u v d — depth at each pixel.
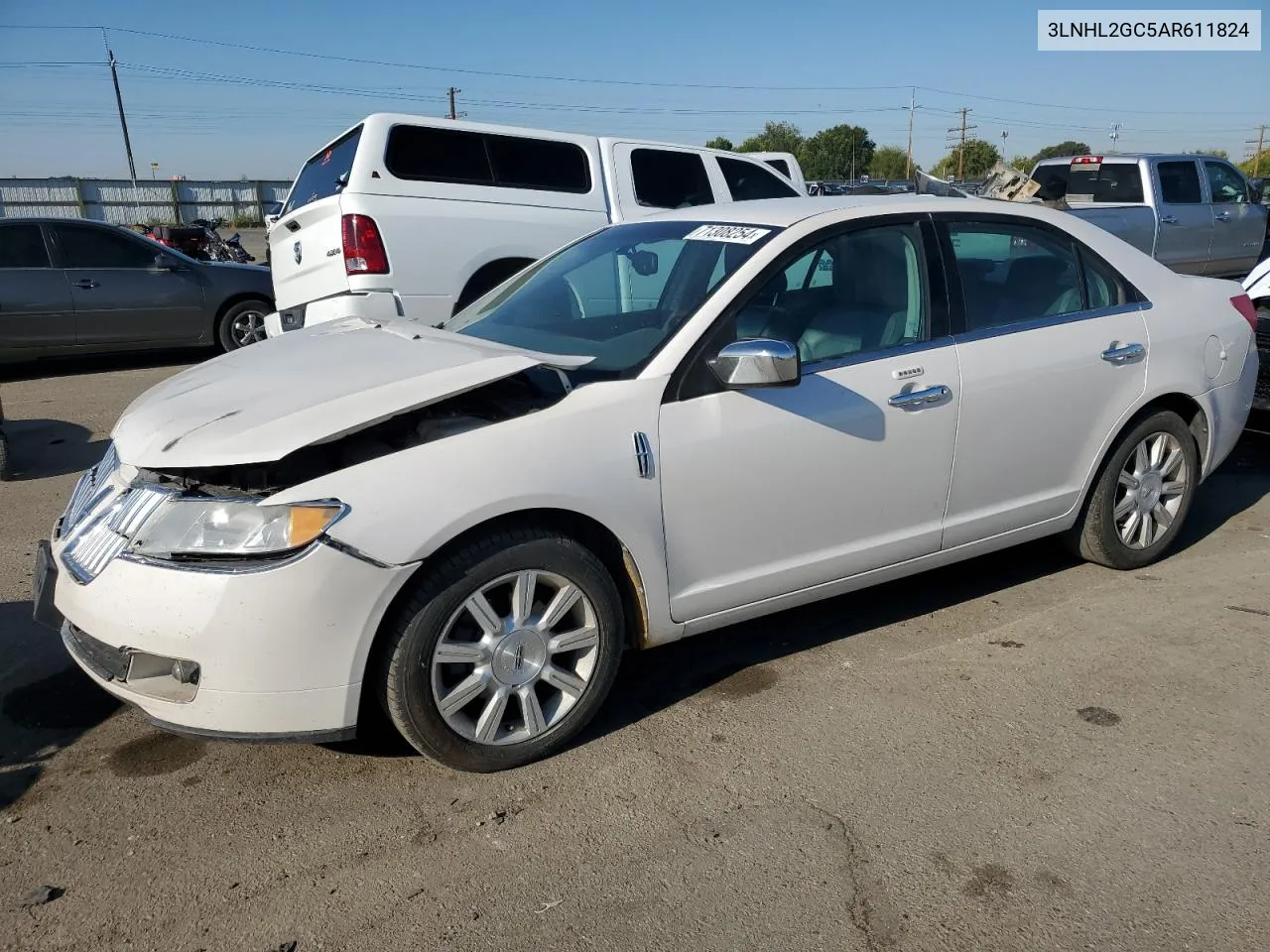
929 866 2.55
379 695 2.82
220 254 23.89
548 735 3.02
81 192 42.12
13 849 2.65
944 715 3.29
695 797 2.85
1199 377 4.36
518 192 7.34
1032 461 3.91
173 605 2.59
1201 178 11.67
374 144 6.76
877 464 3.46
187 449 2.76
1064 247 4.10
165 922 2.38
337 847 2.65
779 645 3.83
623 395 3.02
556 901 2.44
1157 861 2.57
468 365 3.03
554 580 2.94
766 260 3.32
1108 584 4.36
